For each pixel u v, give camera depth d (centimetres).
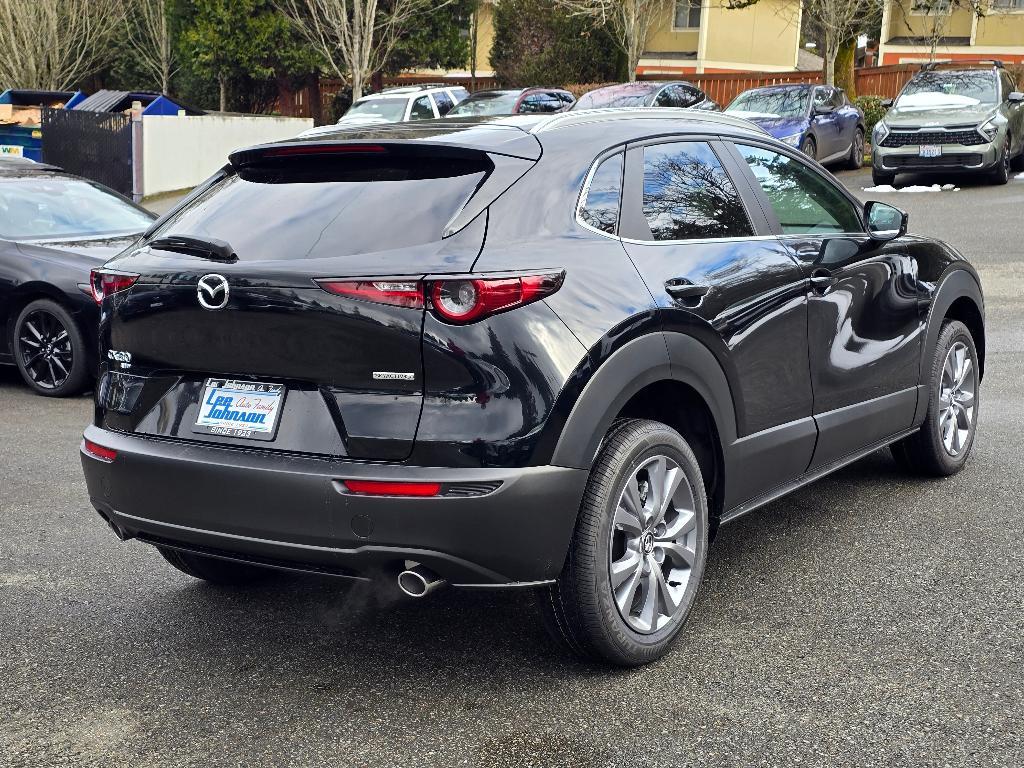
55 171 945
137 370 368
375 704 345
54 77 3550
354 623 409
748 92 2080
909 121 1795
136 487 354
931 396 539
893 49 3625
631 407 386
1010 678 350
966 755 304
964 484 555
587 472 331
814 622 396
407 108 2158
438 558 317
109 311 372
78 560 476
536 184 350
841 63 2728
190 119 2509
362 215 340
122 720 337
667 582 375
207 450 341
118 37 3853
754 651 374
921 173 1911
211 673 369
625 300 347
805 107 1978
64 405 793
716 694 344
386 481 313
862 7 2431
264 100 3578
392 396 320
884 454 618
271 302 328
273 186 372
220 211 370
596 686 352
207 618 415
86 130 2355
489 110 2041
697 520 379
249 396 341
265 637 397
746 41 3653
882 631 387
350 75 2720
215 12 3238
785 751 309
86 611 421
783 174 461
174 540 356
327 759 312
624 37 2959
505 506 314
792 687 347
